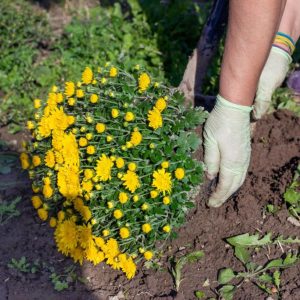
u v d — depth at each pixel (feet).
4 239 3.34
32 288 3.07
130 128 2.85
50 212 3.32
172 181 2.80
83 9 5.67
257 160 3.62
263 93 3.23
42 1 5.78
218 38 3.60
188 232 3.21
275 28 2.59
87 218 2.92
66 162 2.94
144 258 3.11
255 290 2.92
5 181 3.75
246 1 2.52
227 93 2.80
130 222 2.85
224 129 2.88
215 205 3.20
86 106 3.00
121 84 2.95
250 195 3.30
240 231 3.19
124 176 2.76
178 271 3.01
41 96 4.48
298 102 4.23
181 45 4.89
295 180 3.34
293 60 4.66
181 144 2.84
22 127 4.22
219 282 2.97
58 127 3.00
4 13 5.20
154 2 5.12
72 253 3.05
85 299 3.00
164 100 2.85
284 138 3.80
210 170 3.01
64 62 4.73
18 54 4.74
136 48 4.75
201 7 5.60
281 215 3.21
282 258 3.05
